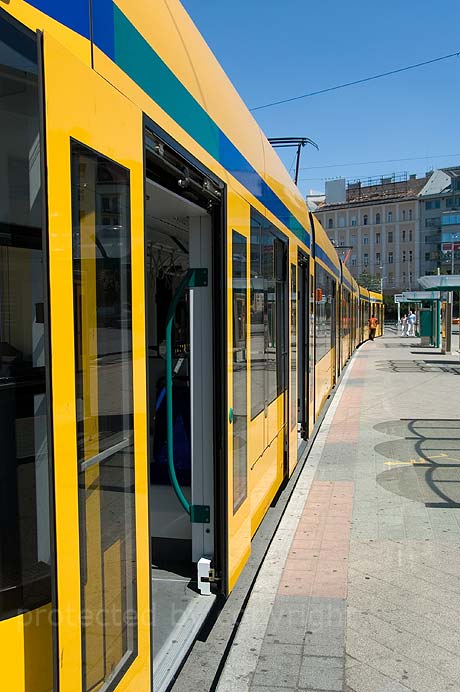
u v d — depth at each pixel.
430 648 3.40
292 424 6.40
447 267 95.81
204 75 3.16
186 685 3.05
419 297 31.52
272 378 5.18
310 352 8.46
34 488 1.61
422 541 4.98
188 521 4.19
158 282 5.21
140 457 2.06
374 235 102.19
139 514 2.05
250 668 3.20
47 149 1.50
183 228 4.15
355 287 28.00
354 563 4.55
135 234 2.05
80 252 1.67
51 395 1.51
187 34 2.94
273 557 4.69
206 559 3.64
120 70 2.00
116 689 1.87
